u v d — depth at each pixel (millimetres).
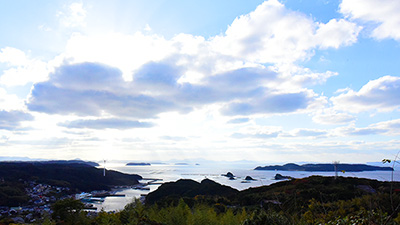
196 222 6293
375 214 4297
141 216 6566
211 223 6516
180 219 6312
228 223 6758
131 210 6824
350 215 5488
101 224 7211
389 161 3510
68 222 8734
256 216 5230
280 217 5066
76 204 9227
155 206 7105
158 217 6566
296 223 5031
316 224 5375
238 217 6902
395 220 4191
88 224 8406
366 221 4523
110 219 6965
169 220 6324
